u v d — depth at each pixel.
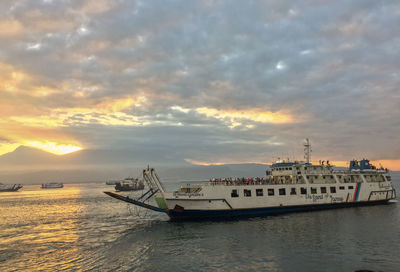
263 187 50.34
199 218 47.56
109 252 31.69
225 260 27.64
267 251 30.03
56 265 27.89
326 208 56.00
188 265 26.61
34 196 147.12
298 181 55.66
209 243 33.72
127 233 41.00
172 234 38.88
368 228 39.62
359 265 25.64
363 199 59.50
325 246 31.38
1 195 170.75
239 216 49.25
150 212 63.56
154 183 48.94
